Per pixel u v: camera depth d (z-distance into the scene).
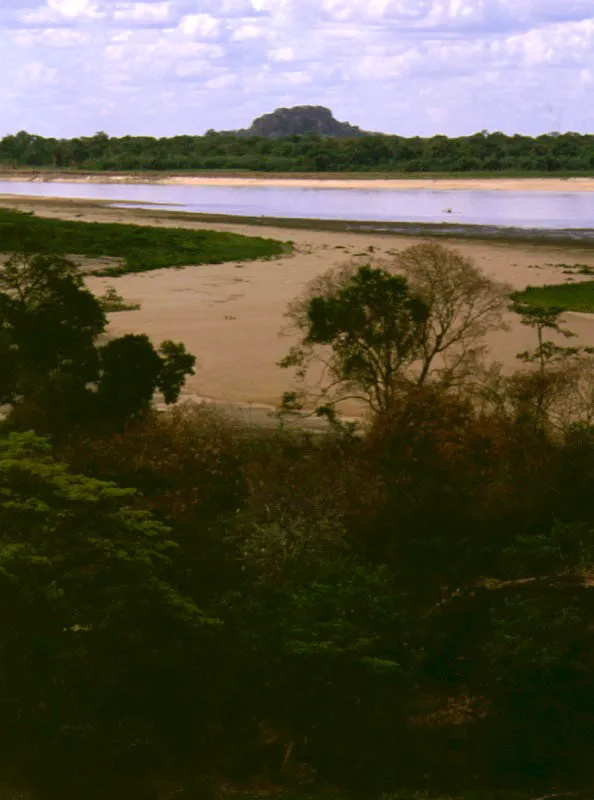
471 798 18.91
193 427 31.47
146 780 19.22
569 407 38.16
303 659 21.33
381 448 33.81
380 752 20.38
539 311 59.69
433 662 23.20
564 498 33.19
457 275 44.84
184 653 21.11
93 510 21.19
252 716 21.02
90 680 20.16
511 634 23.00
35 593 19.88
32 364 41.00
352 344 41.84
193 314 76.44
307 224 148.25
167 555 25.16
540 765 20.23
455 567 28.50
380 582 25.47
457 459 32.97
